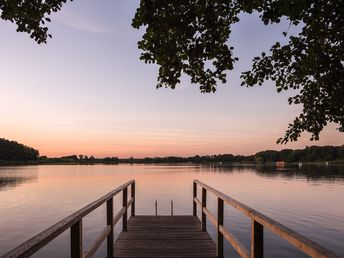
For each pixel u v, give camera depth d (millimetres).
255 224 2803
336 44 3635
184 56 3822
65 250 12711
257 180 64188
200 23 3492
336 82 3822
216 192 4805
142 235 6250
